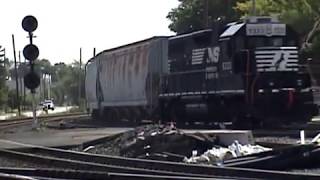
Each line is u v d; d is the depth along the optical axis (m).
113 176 12.09
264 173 12.30
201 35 28.38
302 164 14.54
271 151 14.73
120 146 19.66
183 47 30.02
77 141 23.27
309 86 25.95
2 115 82.00
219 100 27.00
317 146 14.90
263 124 25.61
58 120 45.34
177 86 30.50
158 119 32.62
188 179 11.55
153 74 33.19
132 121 37.25
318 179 11.65
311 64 40.75
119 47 39.00
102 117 42.97
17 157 18.05
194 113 29.00
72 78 139.00
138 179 11.85
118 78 38.88
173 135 17.84
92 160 17.12
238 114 26.05
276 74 25.41
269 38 25.62
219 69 26.88
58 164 16.12
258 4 54.31
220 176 12.48
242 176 12.46
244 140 17.86
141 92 34.94
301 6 50.97
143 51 34.66
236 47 25.78
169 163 14.40
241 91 25.58
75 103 135.00
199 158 15.80
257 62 25.39
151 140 18.14
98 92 43.34
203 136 17.69
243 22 26.23
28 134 27.75
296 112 25.61
